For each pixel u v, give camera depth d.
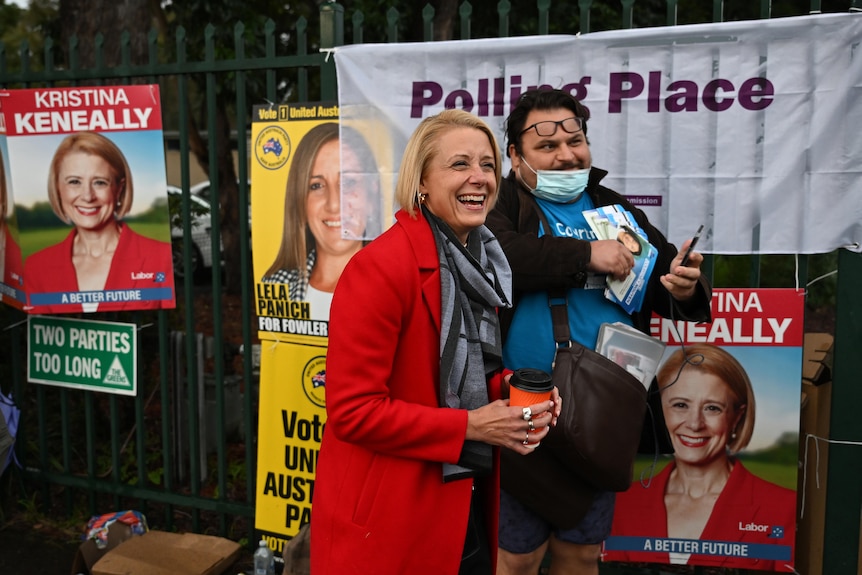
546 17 3.01
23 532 3.90
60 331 3.91
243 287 3.48
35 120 3.67
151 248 3.69
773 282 8.41
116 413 3.88
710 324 2.95
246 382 3.52
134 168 3.65
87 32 5.18
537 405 1.76
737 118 2.81
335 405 1.74
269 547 3.44
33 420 4.52
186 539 3.44
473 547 2.00
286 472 3.39
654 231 2.53
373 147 3.19
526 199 2.45
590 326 2.38
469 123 1.85
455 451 1.74
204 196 13.05
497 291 1.98
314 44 7.45
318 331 3.30
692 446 3.00
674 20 2.86
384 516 1.78
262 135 3.34
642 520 3.07
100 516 3.70
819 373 3.06
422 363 1.80
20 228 3.74
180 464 4.36
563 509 2.34
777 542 2.97
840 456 2.85
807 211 2.79
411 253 1.78
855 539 2.86
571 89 2.96
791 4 7.22
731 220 2.87
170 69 3.50
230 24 6.99
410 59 3.11
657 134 2.89
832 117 2.72
